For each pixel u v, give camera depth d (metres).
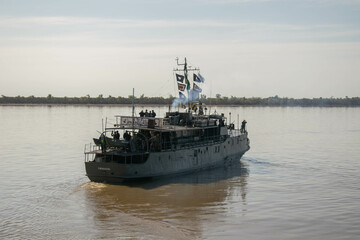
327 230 35.69
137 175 49.41
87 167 50.75
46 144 89.00
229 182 53.03
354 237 34.19
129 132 55.59
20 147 84.19
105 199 44.06
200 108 66.75
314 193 47.84
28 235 33.56
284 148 87.69
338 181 54.19
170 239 33.25
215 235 34.31
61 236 33.47
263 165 66.12
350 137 111.25
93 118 182.75
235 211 40.69
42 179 53.31
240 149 70.00
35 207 40.94
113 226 35.88
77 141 94.56
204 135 60.97
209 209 41.25
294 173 59.47
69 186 49.50
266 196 46.31
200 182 52.91
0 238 32.81
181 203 43.12
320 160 71.50
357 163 68.38
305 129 136.50
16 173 57.22
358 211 40.81
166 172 52.50
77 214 38.97
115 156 52.00
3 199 43.75
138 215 38.97
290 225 36.81
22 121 162.25
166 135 53.66
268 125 155.50
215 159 61.75
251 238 33.78
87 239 32.94
